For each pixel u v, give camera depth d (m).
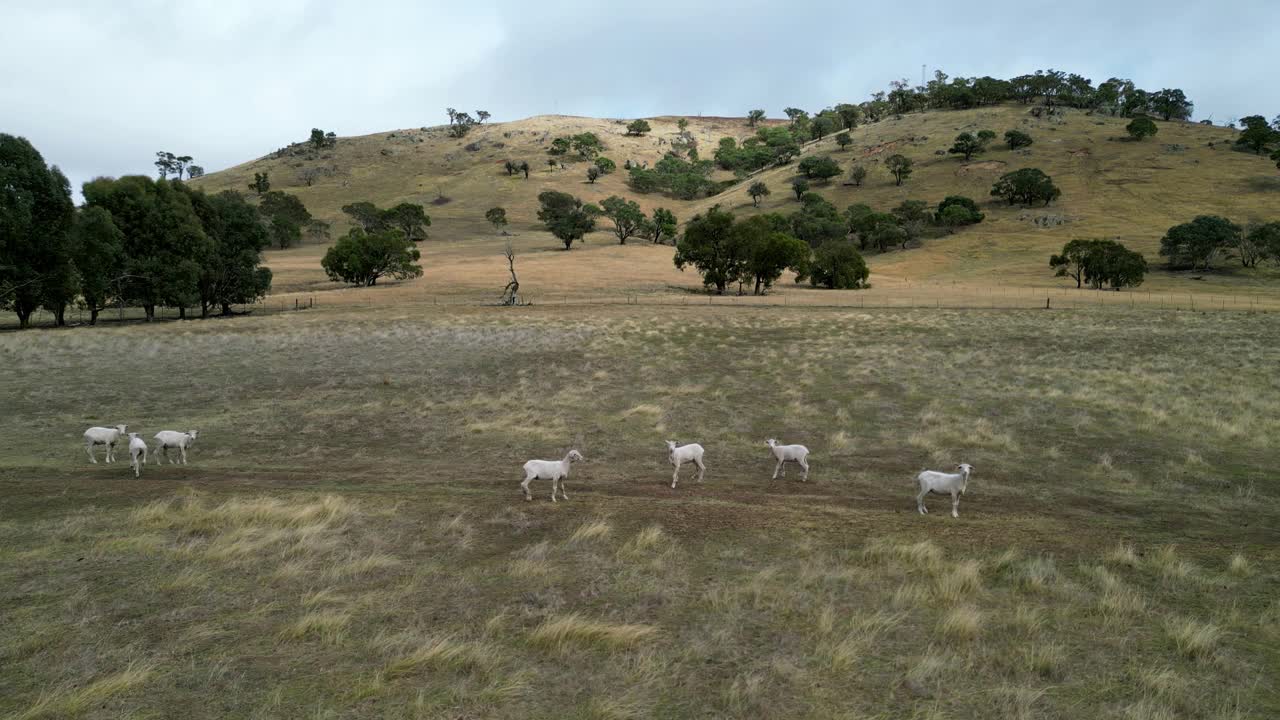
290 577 10.30
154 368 35.66
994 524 13.19
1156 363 34.19
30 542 11.68
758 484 16.50
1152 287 101.06
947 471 17.70
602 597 9.67
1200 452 19.16
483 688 7.26
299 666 7.74
